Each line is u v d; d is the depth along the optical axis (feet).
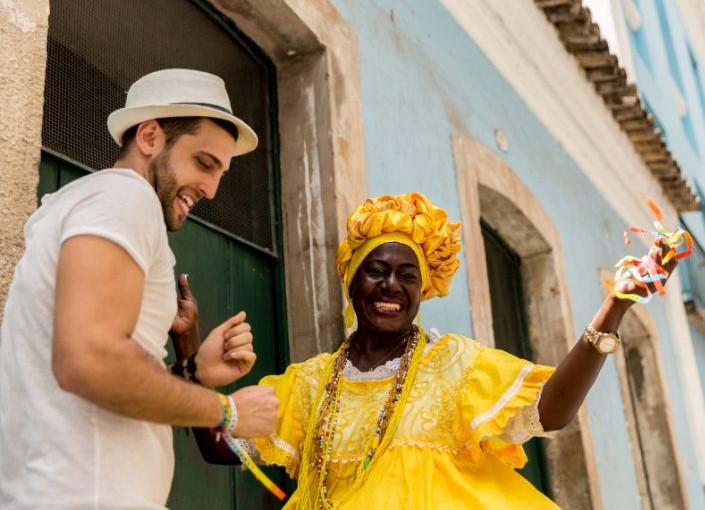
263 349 11.02
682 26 44.78
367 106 12.94
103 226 4.97
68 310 4.71
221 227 10.83
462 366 7.76
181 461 9.37
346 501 7.29
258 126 12.01
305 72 12.23
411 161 13.84
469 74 17.54
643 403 24.63
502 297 18.20
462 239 14.80
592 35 22.11
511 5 19.79
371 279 8.30
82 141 9.20
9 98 7.18
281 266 11.62
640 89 33.06
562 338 18.47
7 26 7.32
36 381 4.95
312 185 11.71
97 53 9.72
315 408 8.00
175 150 5.88
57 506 4.64
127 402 4.74
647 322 24.73
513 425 7.45
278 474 10.77
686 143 39.09
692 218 34.86
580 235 21.66
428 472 7.25
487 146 17.26
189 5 11.31
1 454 4.99
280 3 11.41
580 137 23.45
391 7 14.82
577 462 17.70
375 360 8.25
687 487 24.36
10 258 6.86
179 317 7.22
